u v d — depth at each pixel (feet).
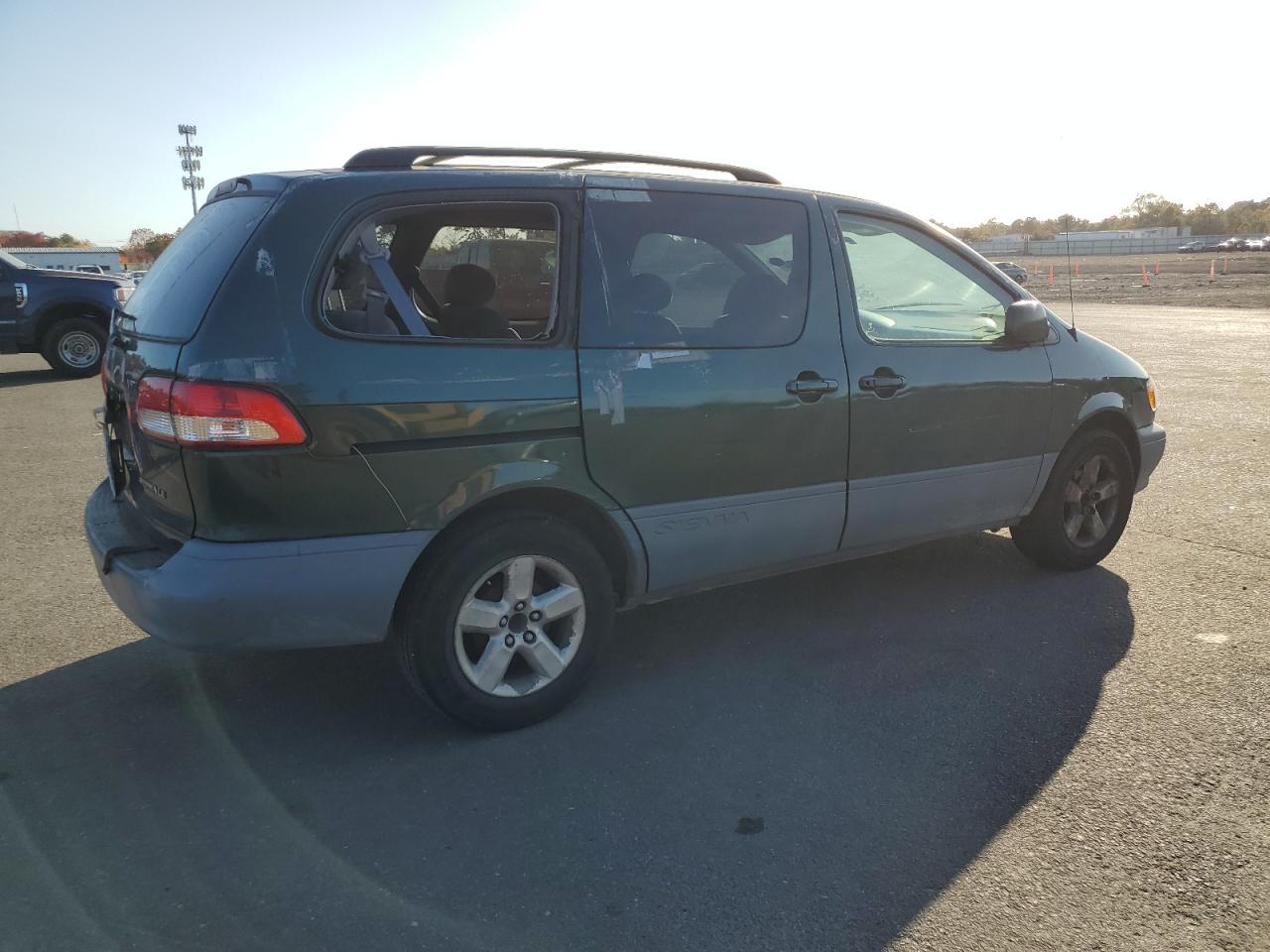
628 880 8.36
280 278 9.39
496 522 10.34
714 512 11.73
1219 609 14.29
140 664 12.63
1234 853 8.68
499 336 11.95
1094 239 299.17
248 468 9.12
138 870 8.47
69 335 42.34
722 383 11.50
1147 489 21.36
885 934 7.71
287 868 8.51
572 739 10.75
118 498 11.65
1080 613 14.23
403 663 10.40
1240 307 80.23
